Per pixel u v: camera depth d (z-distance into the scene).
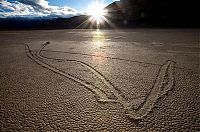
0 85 6.93
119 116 4.54
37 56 12.63
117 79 7.25
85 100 5.48
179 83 6.64
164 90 6.05
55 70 8.85
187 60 10.16
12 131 4.02
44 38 27.86
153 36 25.98
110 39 23.62
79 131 3.96
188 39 20.50
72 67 9.30
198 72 7.86
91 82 6.99
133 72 8.13
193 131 3.83
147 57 11.27
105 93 5.95
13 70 9.07
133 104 5.14
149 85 6.53
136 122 4.25
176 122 4.18
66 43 20.20
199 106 4.89
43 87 6.62
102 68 8.92
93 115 4.61
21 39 27.16
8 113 4.81
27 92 6.19
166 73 7.86
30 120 4.45
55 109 4.96
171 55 11.73
